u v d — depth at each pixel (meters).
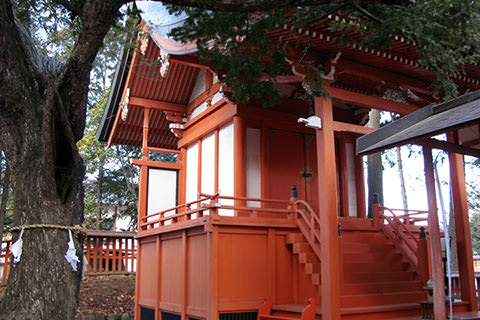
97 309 14.12
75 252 5.65
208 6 5.79
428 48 6.91
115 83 15.73
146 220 14.60
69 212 5.79
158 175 15.64
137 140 18.06
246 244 10.05
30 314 5.17
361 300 9.52
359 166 14.30
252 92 8.58
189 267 10.63
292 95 13.38
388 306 9.53
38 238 5.47
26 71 5.93
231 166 12.91
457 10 6.70
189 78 15.32
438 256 7.18
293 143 13.48
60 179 5.71
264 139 12.91
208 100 14.08
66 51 10.29
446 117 7.34
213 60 8.31
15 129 5.79
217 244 9.60
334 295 8.75
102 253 18.69
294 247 10.25
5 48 5.65
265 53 8.17
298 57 9.45
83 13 5.93
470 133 11.32
